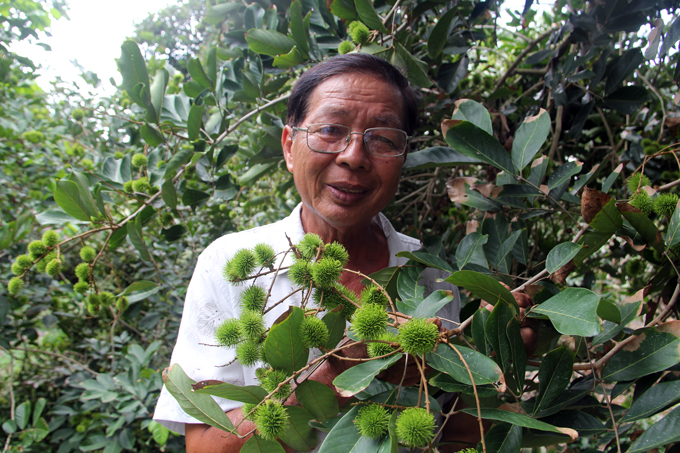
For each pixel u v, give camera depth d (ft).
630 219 3.61
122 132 12.66
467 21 7.35
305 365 2.93
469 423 4.98
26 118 13.10
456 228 9.04
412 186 11.55
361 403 2.80
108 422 10.69
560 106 7.71
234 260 3.56
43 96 15.06
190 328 4.42
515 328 3.30
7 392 14.24
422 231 10.57
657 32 5.20
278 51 6.68
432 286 5.41
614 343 4.35
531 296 3.76
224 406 4.03
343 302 3.37
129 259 13.92
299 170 4.55
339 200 4.47
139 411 10.24
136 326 14.39
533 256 8.87
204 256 4.75
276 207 12.40
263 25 8.29
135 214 6.95
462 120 4.36
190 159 7.07
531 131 4.49
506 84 10.48
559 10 8.05
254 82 7.36
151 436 11.62
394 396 3.21
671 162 8.48
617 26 6.35
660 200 4.03
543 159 4.63
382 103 4.31
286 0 8.50
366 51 5.99
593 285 7.90
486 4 7.07
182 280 12.18
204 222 13.53
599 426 3.43
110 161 7.76
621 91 6.83
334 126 4.28
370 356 2.95
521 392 3.26
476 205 5.02
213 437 3.93
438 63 8.50
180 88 11.80
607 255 9.32
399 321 3.28
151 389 10.50
